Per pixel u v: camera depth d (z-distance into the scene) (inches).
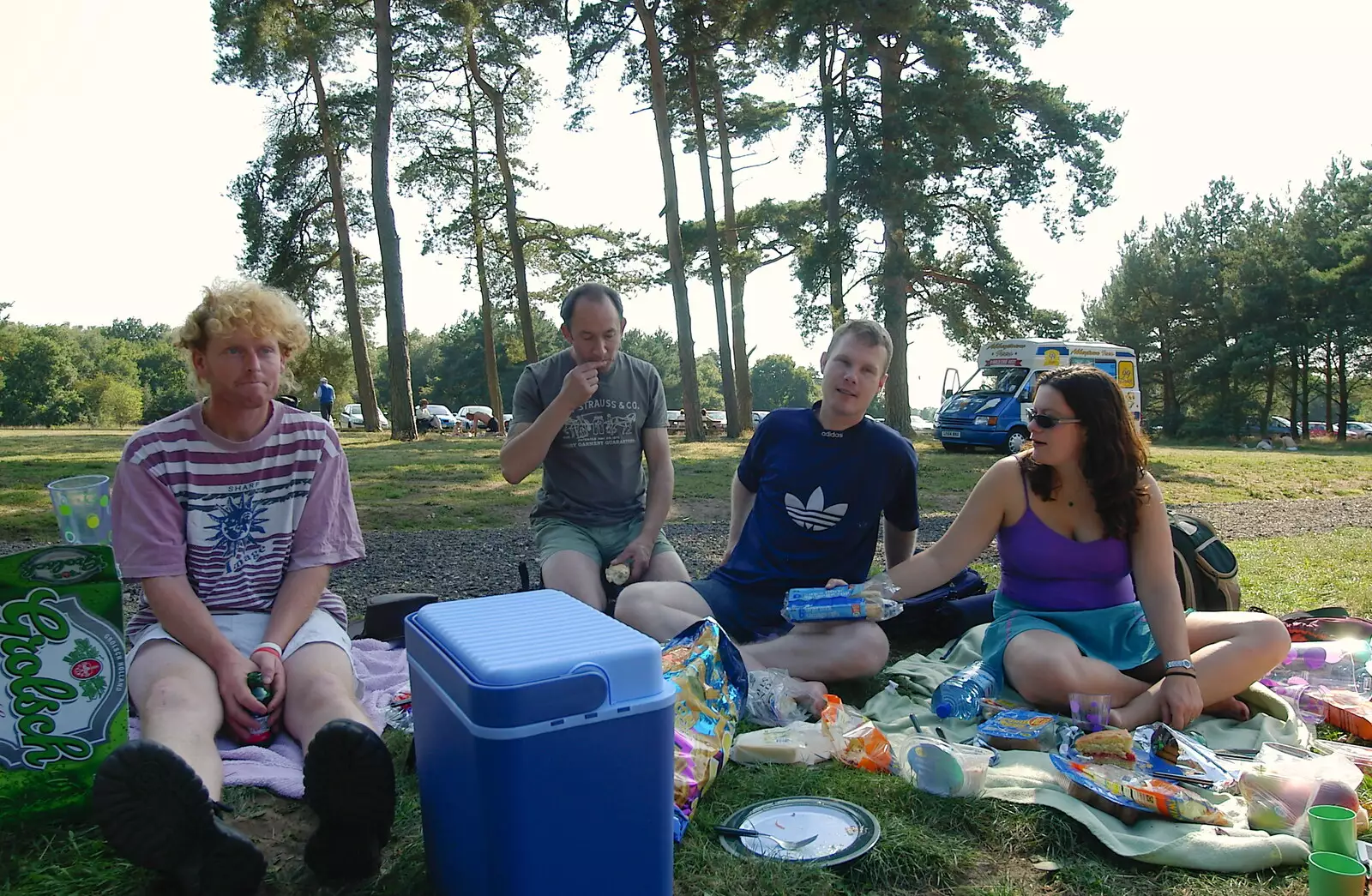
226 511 109.3
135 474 105.0
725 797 97.3
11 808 86.4
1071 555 128.7
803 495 141.7
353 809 76.4
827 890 79.1
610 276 1122.7
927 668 145.5
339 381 1278.3
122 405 2630.4
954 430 824.3
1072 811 91.4
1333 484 534.3
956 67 789.9
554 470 159.2
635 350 3228.3
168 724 88.7
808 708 123.9
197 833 72.0
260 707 99.9
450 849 72.4
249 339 106.1
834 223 851.4
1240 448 1155.9
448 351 2962.6
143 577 103.0
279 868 82.0
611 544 157.5
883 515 147.7
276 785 94.3
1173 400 1563.7
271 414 113.7
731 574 145.3
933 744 98.7
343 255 1076.5
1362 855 82.7
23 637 86.0
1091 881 82.3
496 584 231.8
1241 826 92.3
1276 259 1411.2
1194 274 1496.1
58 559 86.5
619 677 67.0
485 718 63.0
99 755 88.4
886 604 129.2
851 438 142.0
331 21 849.5
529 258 1165.1
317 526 113.3
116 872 80.1
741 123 1019.3
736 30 834.8
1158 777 99.8
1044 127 842.8
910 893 80.4
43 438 900.0
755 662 131.9
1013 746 112.5
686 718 100.1
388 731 116.0
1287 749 109.5
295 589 110.6
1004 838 89.6
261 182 1035.3
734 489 156.4
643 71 901.2
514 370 2864.2
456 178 1085.1
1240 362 1382.9
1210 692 119.6
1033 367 829.2
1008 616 132.8
